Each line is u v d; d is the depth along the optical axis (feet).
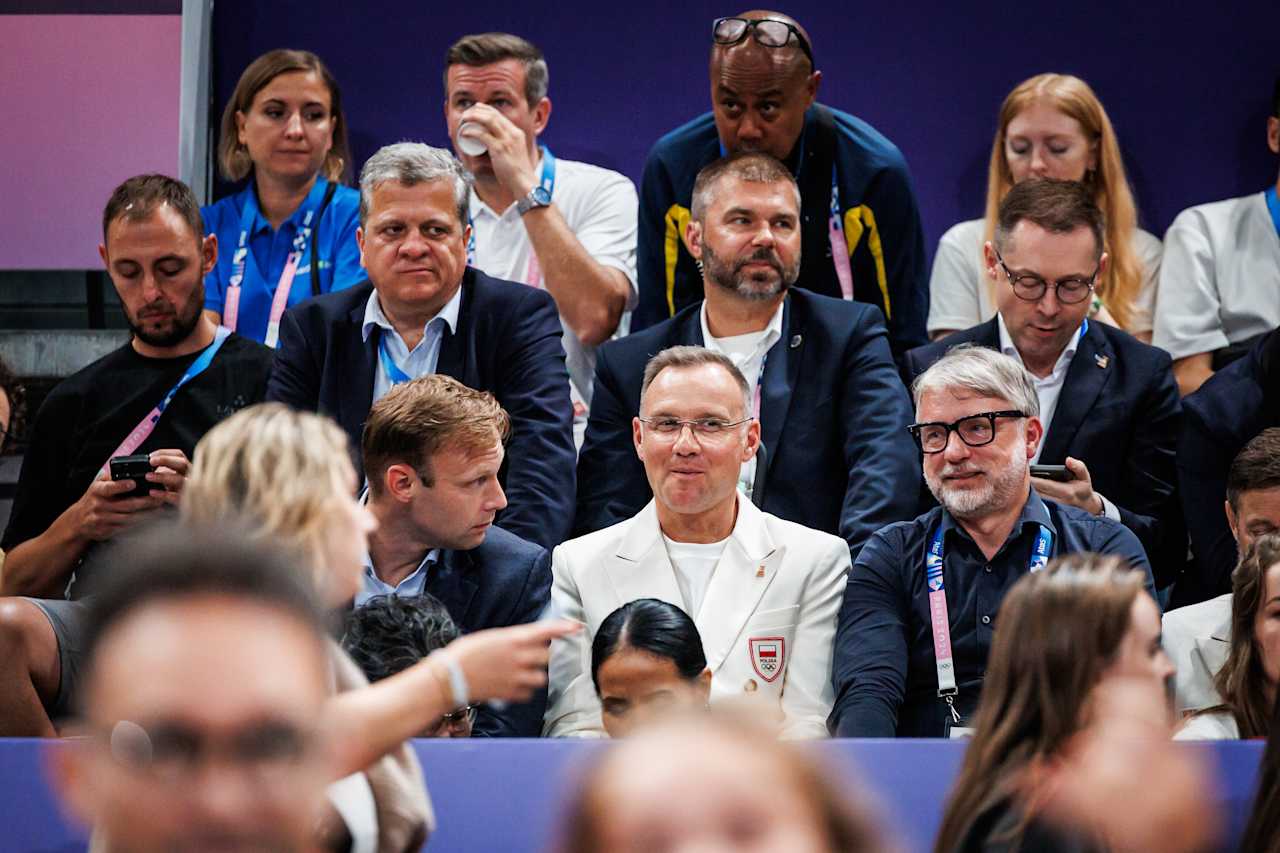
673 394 21.52
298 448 11.48
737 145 28.30
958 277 30.04
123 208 24.90
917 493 24.06
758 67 27.76
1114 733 10.73
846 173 28.63
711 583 21.42
